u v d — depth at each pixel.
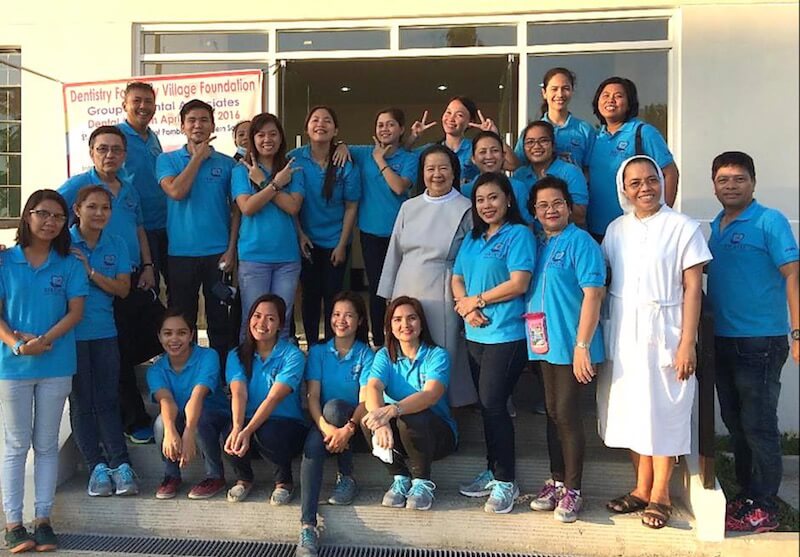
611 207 3.98
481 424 3.97
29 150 5.66
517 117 5.54
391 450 3.23
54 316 3.32
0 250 3.36
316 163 4.25
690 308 3.18
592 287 3.24
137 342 4.06
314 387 3.61
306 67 5.89
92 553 3.31
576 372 3.23
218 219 4.08
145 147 4.30
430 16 5.49
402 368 3.53
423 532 3.38
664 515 3.26
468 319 3.47
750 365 3.45
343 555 3.31
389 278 3.84
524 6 5.41
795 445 4.88
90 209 3.51
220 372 3.79
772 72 5.18
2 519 3.72
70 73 5.63
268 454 3.46
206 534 3.50
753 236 3.42
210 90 5.47
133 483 3.59
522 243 3.40
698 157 5.23
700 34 5.22
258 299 3.58
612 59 5.44
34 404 3.37
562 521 3.29
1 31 5.66
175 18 5.60
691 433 3.50
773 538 3.25
